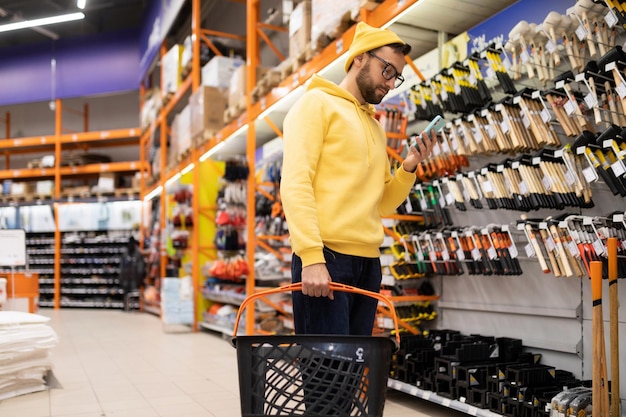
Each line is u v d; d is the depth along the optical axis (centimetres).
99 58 1223
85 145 1413
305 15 454
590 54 276
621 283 278
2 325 384
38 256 1342
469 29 388
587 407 241
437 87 352
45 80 1255
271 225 607
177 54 883
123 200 1239
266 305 580
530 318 337
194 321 748
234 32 931
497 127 308
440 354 325
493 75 331
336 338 133
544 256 279
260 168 673
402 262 392
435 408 334
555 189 277
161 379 436
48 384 416
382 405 132
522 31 303
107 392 393
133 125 1401
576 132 279
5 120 1503
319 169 177
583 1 275
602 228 255
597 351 202
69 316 1042
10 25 789
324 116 177
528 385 271
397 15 332
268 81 509
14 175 1316
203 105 677
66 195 1275
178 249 831
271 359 140
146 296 1084
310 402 134
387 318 390
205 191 780
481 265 329
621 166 241
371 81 186
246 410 134
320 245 158
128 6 1403
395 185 200
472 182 333
